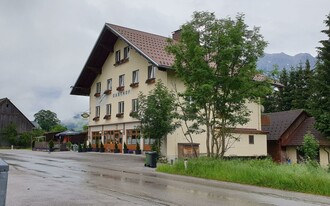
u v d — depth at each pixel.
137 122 36.28
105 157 31.27
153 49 34.72
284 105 57.53
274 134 38.50
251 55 21.59
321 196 12.78
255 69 21.75
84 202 10.00
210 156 22.19
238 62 21.64
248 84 21.44
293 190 14.18
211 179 17.70
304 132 37.53
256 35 21.86
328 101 33.88
